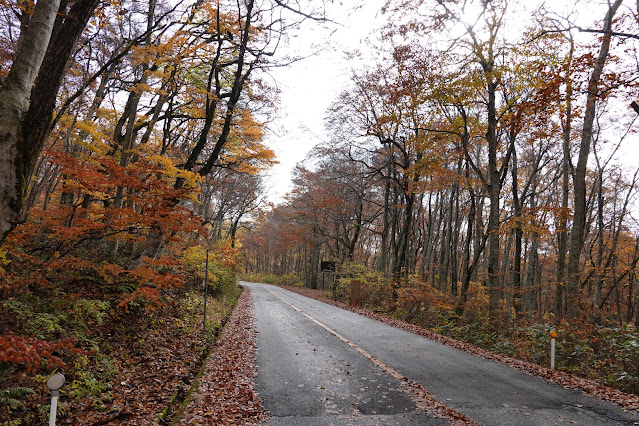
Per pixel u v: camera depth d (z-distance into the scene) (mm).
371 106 22172
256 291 35062
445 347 10250
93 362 6074
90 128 10617
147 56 10836
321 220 37344
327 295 32406
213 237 29062
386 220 30391
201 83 14125
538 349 10547
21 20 7832
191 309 12633
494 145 14898
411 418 5074
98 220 7551
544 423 4875
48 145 13477
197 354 8602
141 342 7812
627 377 7484
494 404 5605
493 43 14102
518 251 19969
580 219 12625
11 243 6281
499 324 13562
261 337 11312
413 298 19266
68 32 4316
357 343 10539
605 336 9758
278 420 5027
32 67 4027
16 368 5016
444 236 31375
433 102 16938
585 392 6258
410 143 18281
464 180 18969
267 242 60844
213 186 24766
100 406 4934
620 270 25328
